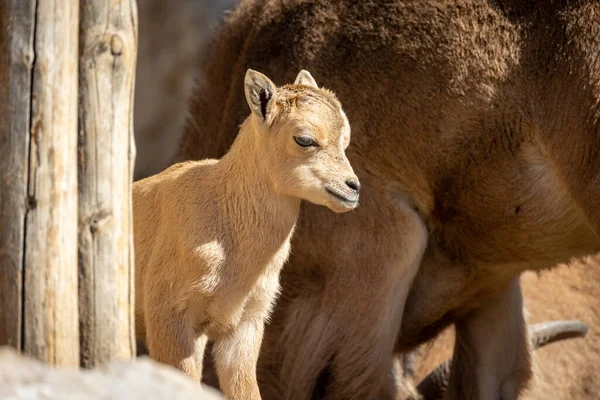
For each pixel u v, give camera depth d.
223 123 25.02
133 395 11.89
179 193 17.58
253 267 17.25
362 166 23.33
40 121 14.02
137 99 52.16
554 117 21.33
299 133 16.48
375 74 22.98
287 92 17.05
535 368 27.81
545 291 32.41
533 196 22.36
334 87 23.39
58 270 14.12
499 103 21.92
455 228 23.83
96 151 14.64
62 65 14.16
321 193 16.56
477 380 26.53
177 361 17.08
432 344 30.11
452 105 22.38
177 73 52.56
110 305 14.72
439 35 22.31
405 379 28.55
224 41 26.91
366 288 23.58
